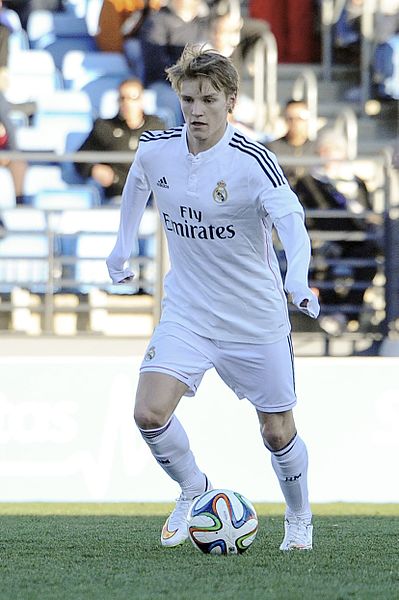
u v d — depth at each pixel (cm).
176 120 3694
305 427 2791
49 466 2731
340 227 3042
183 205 1441
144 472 2742
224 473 2769
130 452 2744
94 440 2741
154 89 3722
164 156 1444
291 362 1524
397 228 2977
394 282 2973
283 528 1991
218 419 2772
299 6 4266
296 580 1345
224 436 2769
